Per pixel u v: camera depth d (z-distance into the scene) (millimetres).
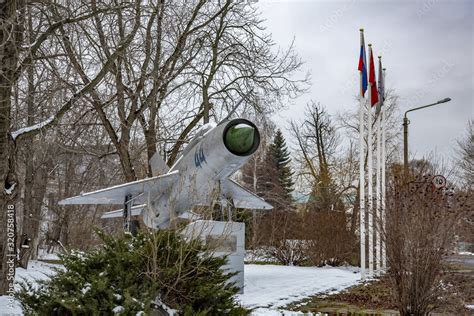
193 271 5984
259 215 29875
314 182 43781
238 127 9672
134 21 16469
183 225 6719
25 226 23500
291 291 14164
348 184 41719
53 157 23344
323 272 20672
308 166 47156
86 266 6020
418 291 9891
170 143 22562
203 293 5891
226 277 6434
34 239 28312
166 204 11898
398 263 10125
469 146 46844
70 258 6188
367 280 17406
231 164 10078
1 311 8312
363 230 18156
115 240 6348
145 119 21984
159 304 5758
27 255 22453
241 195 13977
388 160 39906
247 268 22266
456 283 12234
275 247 27031
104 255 6113
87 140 20734
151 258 5887
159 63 18906
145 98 19469
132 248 6113
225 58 21859
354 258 26594
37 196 27578
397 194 11281
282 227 26938
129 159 18453
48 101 14438
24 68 12242
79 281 5711
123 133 18359
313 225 25891
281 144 53719
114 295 5551
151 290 5648
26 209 23625
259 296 13000
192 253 6164
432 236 9945
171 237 6148
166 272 5832
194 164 10555
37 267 24297
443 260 10359
